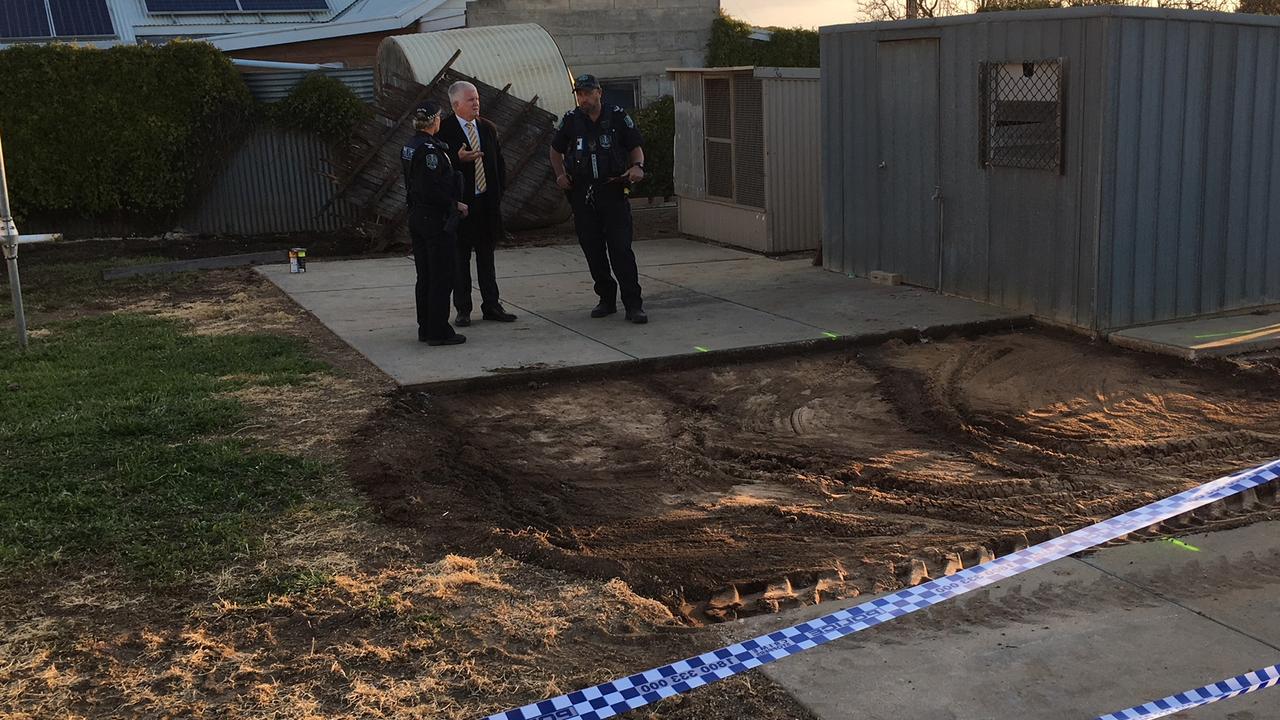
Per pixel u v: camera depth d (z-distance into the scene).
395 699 3.63
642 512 5.46
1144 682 3.67
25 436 6.17
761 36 19.00
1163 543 4.84
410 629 4.11
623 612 4.25
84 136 14.37
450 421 6.84
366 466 5.79
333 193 15.52
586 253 8.98
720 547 4.98
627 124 8.70
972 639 3.99
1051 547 4.78
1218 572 4.53
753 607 4.34
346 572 4.59
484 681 3.73
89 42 16.39
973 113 9.20
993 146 9.06
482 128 8.65
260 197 15.41
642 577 4.58
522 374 7.47
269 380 7.36
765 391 7.50
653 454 6.34
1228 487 5.39
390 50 15.12
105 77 14.34
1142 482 5.74
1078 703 3.55
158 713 3.57
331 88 15.23
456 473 5.93
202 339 8.59
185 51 14.54
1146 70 8.14
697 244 13.45
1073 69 8.25
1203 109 8.52
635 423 6.89
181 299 10.42
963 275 9.61
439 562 4.68
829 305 9.50
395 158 13.65
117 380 7.38
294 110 15.18
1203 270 8.85
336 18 18.22
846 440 6.57
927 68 9.62
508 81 14.70
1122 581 4.46
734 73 12.45
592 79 8.59
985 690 3.64
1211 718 3.44
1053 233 8.68
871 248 10.65
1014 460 6.15
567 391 7.45
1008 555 4.71
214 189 15.20
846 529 5.18
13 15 16.44
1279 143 9.00
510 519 5.26
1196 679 3.68
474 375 7.42
